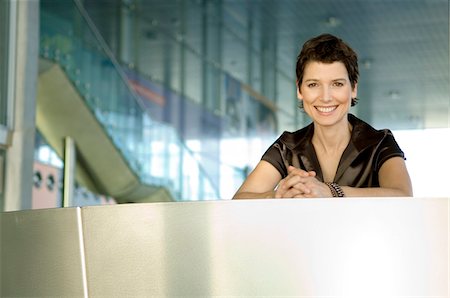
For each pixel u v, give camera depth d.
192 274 1.44
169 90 12.97
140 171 9.25
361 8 10.32
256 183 2.05
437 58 11.79
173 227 1.46
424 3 9.99
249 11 10.62
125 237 1.48
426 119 13.53
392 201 1.40
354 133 1.99
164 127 9.88
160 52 11.89
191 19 11.08
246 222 1.42
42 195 7.23
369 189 1.76
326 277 1.40
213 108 12.95
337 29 11.23
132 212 1.48
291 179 1.72
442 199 1.40
